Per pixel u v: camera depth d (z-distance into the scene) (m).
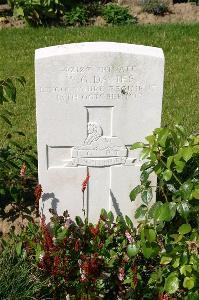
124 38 4.19
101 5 4.71
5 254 2.08
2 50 4.00
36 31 4.32
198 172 2.04
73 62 2.08
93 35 4.22
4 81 2.27
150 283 2.06
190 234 2.09
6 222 2.36
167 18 4.68
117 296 2.09
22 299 1.99
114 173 2.28
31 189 2.50
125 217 2.24
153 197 2.29
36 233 2.17
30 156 2.48
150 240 2.00
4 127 3.11
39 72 2.08
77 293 2.03
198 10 4.79
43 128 2.17
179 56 3.98
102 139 2.21
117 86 2.12
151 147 2.03
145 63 2.10
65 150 2.22
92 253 2.13
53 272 2.00
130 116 2.18
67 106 2.14
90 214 2.36
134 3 4.79
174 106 3.36
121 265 2.08
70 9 4.58
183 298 2.01
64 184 2.28
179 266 1.96
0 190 2.35
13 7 4.55
